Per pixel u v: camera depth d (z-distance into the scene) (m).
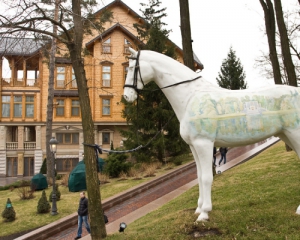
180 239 4.29
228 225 4.47
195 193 8.35
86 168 5.79
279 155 11.77
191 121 4.41
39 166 28.28
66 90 28.69
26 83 28.70
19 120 28.34
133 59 4.72
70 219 10.31
